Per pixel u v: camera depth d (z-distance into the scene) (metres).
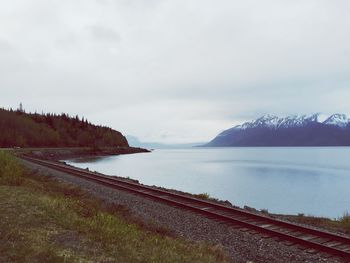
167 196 20.14
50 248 8.06
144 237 10.30
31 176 21.95
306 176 66.12
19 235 8.77
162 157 147.12
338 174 70.94
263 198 37.84
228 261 9.23
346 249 10.09
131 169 69.81
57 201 13.16
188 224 13.31
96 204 14.88
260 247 10.49
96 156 127.50
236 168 83.94
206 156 176.12
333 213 30.11
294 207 32.97
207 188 43.62
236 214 15.04
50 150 110.94
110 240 9.24
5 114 140.88
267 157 164.00
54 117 196.25
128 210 14.88
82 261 7.56
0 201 12.24
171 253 8.80
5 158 22.41
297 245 10.42
